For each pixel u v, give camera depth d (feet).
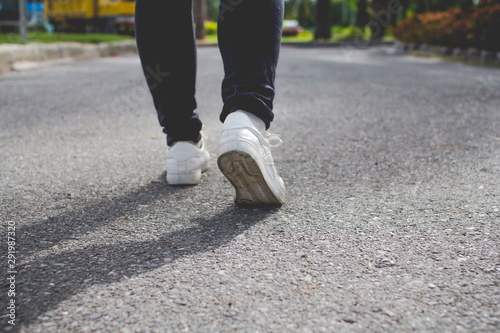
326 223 4.47
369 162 6.61
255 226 4.40
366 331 2.84
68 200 5.16
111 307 3.10
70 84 14.74
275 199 4.77
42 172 6.15
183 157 5.51
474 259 3.72
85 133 8.36
